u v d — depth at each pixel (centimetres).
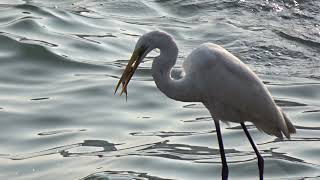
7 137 1416
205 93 1132
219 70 1113
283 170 1277
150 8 2036
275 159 1312
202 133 1430
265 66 1673
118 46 1817
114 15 1994
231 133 1429
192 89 1132
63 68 1709
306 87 1600
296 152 1345
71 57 1753
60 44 1811
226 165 1181
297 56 1712
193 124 1473
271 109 1120
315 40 1775
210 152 1354
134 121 1488
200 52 1129
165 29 1889
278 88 1593
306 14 1914
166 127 1465
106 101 1565
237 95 1113
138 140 1407
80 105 1545
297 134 1416
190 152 1352
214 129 1448
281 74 1647
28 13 1967
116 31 1897
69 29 1897
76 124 1475
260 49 1736
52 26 1905
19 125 1462
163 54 1117
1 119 1478
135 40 1844
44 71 1697
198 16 1967
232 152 1352
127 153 1352
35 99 1570
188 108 1550
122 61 1748
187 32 1867
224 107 1139
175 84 1130
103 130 1450
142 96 1589
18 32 1853
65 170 1293
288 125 1152
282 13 1928
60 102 1555
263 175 1260
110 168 1293
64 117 1498
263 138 1408
